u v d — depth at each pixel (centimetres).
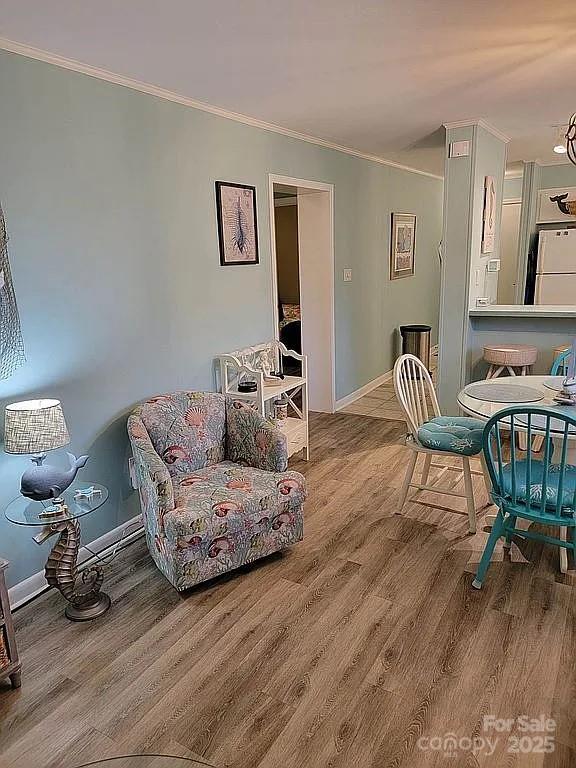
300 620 229
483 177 417
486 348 414
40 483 221
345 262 519
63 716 184
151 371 312
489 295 469
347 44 237
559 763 163
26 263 239
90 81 259
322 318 509
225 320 368
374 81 290
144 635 223
